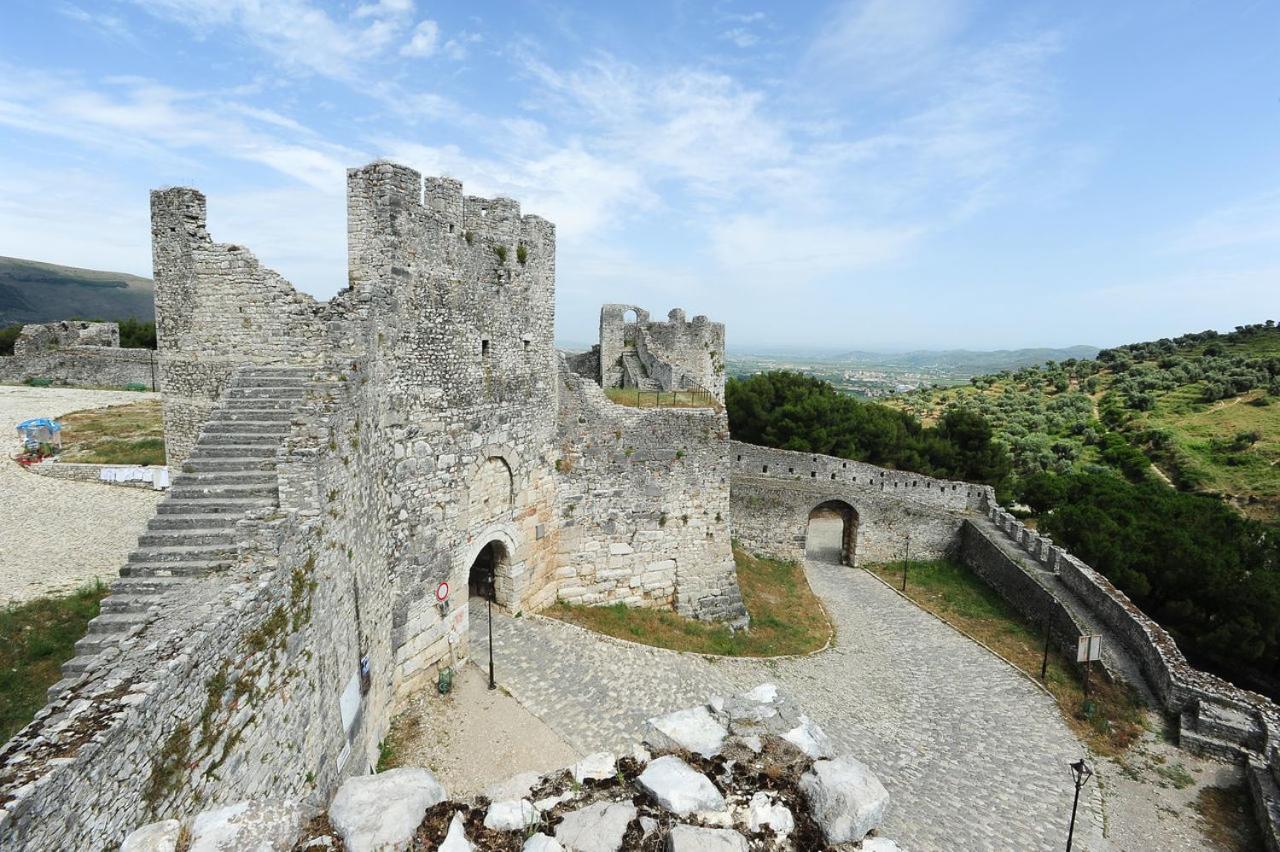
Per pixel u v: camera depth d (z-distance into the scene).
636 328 44.41
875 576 41.12
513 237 22.88
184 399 17.11
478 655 21.56
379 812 5.64
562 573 26.89
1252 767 18.92
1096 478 51.94
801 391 56.06
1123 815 18.05
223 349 16.61
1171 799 18.73
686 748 7.04
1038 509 51.09
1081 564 32.41
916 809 17.45
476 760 16.53
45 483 26.92
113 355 51.56
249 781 9.05
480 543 21.89
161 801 7.15
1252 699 21.30
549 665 21.41
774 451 43.28
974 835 16.73
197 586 9.72
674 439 28.36
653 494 28.14
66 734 6.30
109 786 6.32
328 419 12.55
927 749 20.83
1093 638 23.67
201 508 11.81
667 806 6.16
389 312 17.11
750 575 35.91
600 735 18.02
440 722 17.97
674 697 20.58
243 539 10.48
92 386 50.72
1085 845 16.77
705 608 29.16
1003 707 24.12
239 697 8.88
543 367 25.20
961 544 43.78
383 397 16.95
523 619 24.27
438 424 19.48
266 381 14.88
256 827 5.63
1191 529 37.31
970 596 37.22
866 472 43.41
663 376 40.31
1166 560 32.97
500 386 22.52
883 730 21.69
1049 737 22.09
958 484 45.31
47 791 5.53
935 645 29.95
